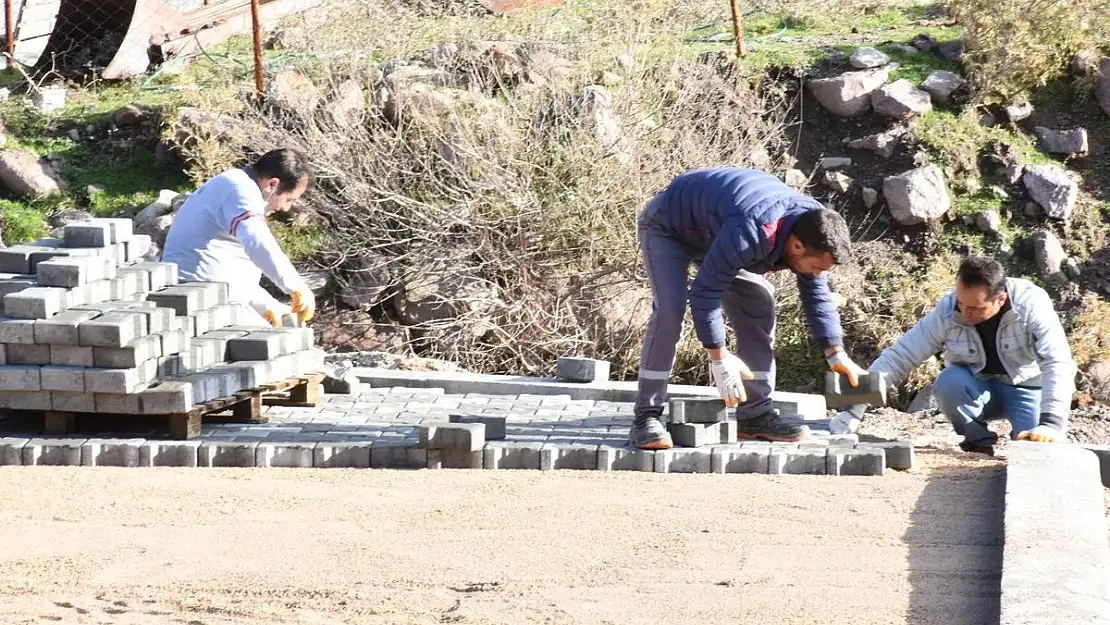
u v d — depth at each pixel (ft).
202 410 75.92
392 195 124.36
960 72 145.69
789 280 124.36
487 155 127.13
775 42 153.28
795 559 55.21
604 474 70.49
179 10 157.99
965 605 49.67
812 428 79.92
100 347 73.67
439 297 123.65
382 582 52.95
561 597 51.08
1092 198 134.31
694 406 74.23
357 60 142.00
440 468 72.64
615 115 128.36
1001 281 73.51
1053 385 74.13
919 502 63.72
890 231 133.08
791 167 136.36
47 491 66.80
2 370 74.43
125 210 133.90
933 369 114.93
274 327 86.63
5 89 150.71
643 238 72.49
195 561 55.67
